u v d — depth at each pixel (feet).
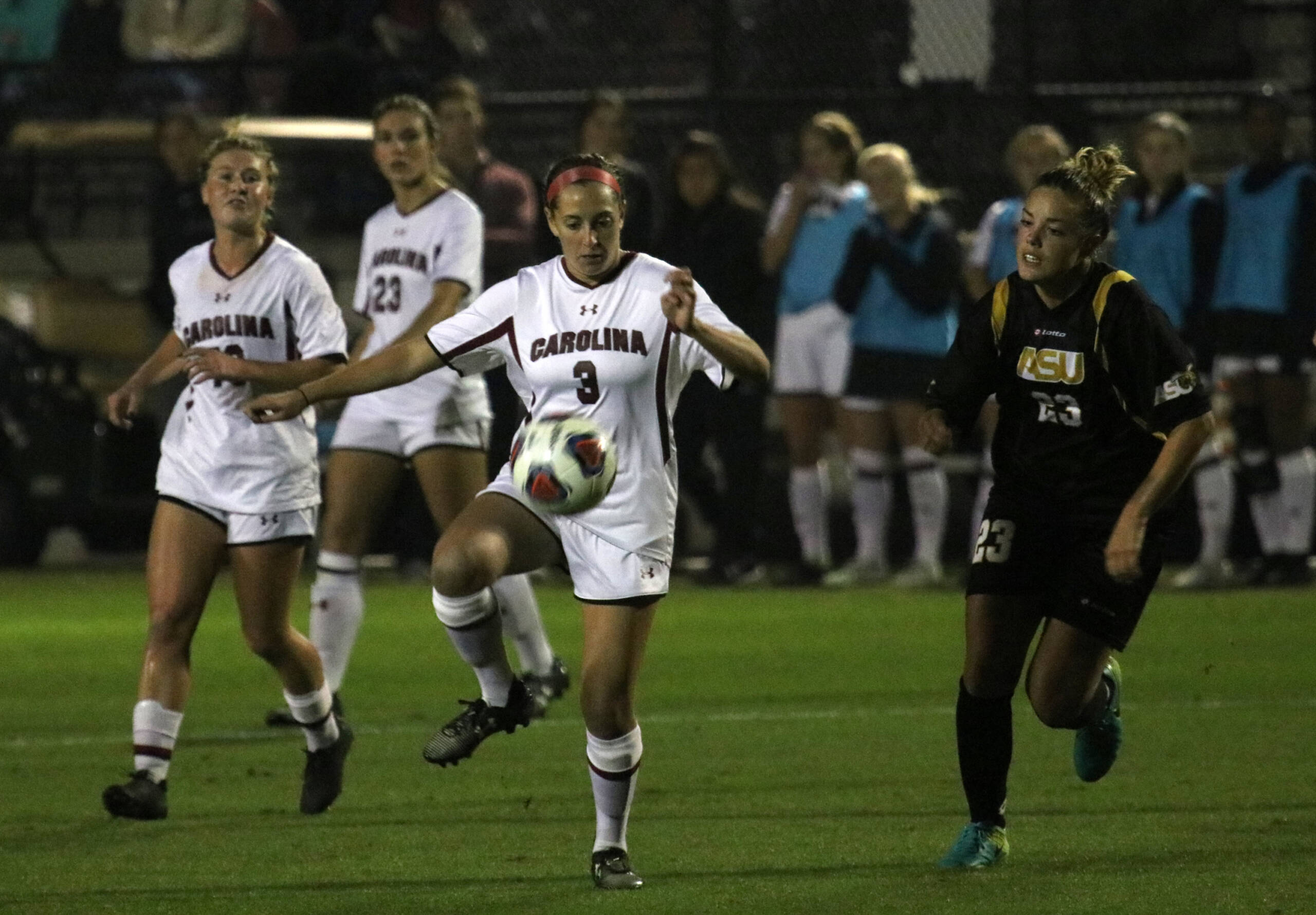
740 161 191.62
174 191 154.10
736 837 71.26
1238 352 155.74
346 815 76.48
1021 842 69.67
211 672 117.60
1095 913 58.65
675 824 73.61
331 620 97.25
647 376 63.16
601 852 63.87
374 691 109.70
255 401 65.46
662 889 62.69
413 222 100.94
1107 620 64.39
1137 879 63.26
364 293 102.68
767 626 135.74
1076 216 61.98
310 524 77.10
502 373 157.89
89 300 178.40
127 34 210.79
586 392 63.36
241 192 76.95
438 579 64.18
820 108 190.80
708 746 91.09
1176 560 172.76
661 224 191.62
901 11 193.47
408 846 70.44
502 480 66.90
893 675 113.39
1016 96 188.14
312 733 77.00
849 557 176.76
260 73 208.23
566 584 167.84
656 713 100.73
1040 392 64.18
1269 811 74.84
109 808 72.28
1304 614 138.82
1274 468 157.48
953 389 65.51
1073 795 78.64
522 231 153.48
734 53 195.00
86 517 178.81
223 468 75.61
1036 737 92.79
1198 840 69.62
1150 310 62.54
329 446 163.02
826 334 159.63
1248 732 93.09
